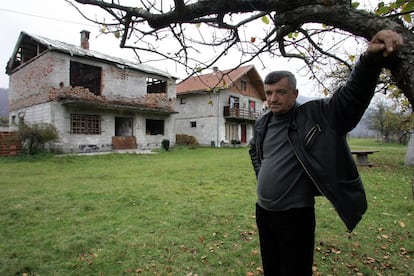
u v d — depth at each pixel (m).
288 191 1.50
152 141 17.97
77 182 6.80
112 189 5.95
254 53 2.17
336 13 1.29
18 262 2.75
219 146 21.75
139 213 4.29
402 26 1.15
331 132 1.34
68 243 3.17
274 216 1.58
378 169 9.07
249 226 3.77
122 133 17.66
